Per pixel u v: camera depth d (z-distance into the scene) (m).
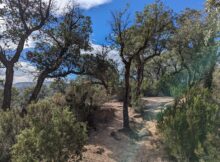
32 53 27.77
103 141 17.89
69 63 28.17
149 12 23.56
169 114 15.82
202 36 29.08
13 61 25.78
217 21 12.48
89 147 16.77
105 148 16.83
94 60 28.19
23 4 26.48
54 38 27.92
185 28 28.97
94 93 22.25
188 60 31.27
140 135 18.25
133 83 32.88
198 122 13.54
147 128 19.23
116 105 27.12
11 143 12.59
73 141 12.06
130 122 21.44
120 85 30.19
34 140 11.31
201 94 15.88
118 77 29.72
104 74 28.56
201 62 25.95
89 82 28.08
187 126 13.80
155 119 20.91
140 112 24.08
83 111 20.16
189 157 13.51
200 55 27.06
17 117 13.21
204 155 12.20
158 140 16.91
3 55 25.44
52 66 27.33
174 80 33.12
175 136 14.02
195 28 29.00
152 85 40.59
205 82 23.77
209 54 25.30
